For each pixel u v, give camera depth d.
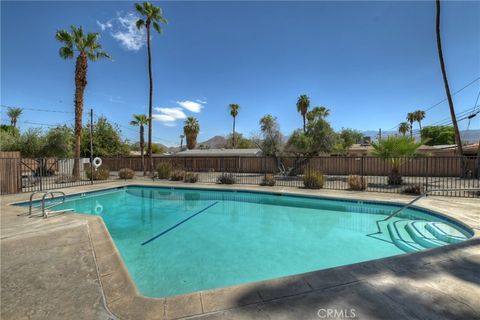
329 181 13.59
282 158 18.25
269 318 2.01
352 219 7.21
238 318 2.02
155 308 2.23
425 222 6.41
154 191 11.98
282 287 2.49
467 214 5.91
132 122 20.16
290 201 9.65
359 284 2.53
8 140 17.28
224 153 24.70
